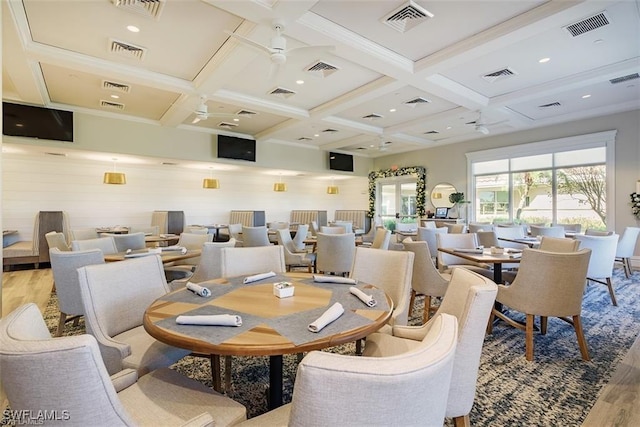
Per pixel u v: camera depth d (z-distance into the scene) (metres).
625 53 4.11
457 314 1.56
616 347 2.75
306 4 2.93
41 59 3.96
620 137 6.29
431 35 3.66
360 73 4.65
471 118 6.71
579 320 2.52
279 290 1.70
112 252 3.59
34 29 3.53
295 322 1.34
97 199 7.52
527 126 7.39
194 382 1.36
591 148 6.70
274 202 10.65
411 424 0.69
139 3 3.11
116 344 1.57
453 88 5.03
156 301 1.63
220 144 8.06
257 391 2.09
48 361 0.75
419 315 3.55
